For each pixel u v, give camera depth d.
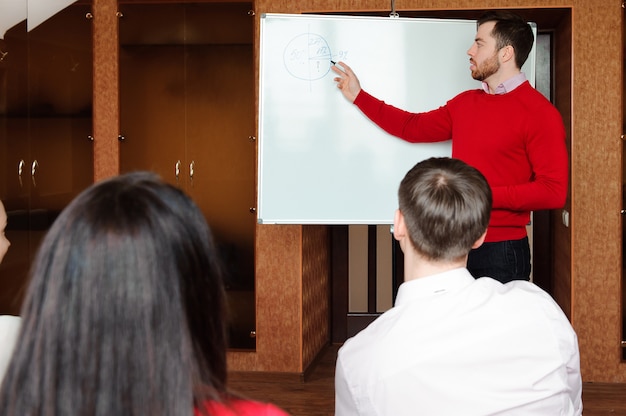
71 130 4.06
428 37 3.24
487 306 1.29
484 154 2.71
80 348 0.60
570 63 3.84
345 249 4.84
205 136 4.04
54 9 4.02
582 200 3.86
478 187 1.43
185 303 0.64
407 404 1.27
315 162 3.27
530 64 3.12
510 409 1.27
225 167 4.04
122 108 4.06
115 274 0.61
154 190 0.66
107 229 0.62
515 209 2.62
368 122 3.23
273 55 3.27
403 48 3.25
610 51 3.80
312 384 4.07
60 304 0.61
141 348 0.61
